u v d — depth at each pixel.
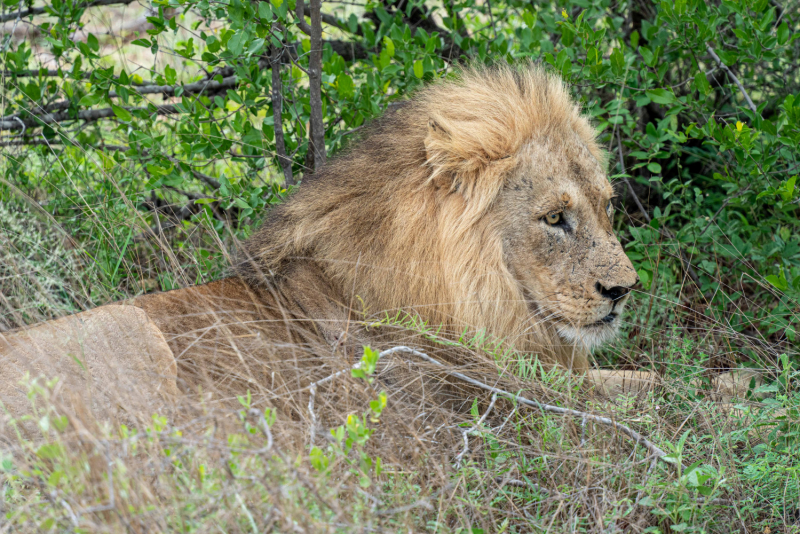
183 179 10.95
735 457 6.50
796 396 7.00
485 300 7.95
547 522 5.89
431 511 5.51
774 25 11.81
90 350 6.64
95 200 11.12
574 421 6.74
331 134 11.45
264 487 4.69
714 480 6.07
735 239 10.38
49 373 6.14
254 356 7.31
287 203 8.70
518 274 8.14
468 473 5.94
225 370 7.05
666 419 7.21
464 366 7.25
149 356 6.77
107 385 6.00
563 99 8.62
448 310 7.90
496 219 8.05
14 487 5.21
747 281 10.67
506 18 13.07
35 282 8.14
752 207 10.77
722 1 10.31
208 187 12.58
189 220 12.60
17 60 11.87
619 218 12.11
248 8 9.81
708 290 10.45
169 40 15.45
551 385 7.14
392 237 7.99
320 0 10.03
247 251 8.65
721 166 11.41
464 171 7.92
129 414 5.67
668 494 5.94
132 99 12.38
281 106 10.92
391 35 11.14
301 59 11.07
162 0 10.29
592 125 10.35
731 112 12.13
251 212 10.60
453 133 7.86
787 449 6.32
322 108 11.31
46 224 9.79
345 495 5.44
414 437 5.87
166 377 6.29
